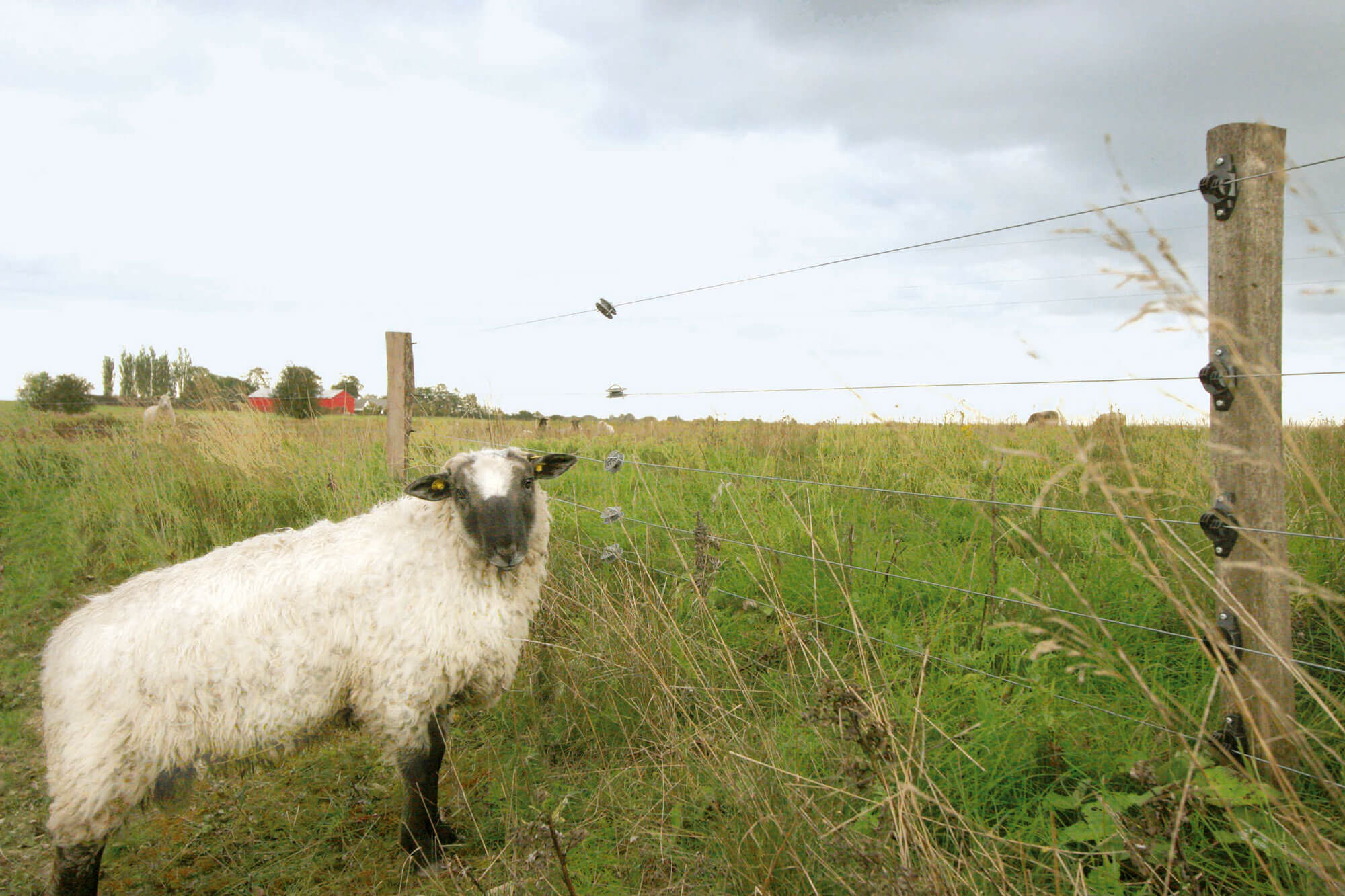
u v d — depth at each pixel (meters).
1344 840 2.22
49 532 7.67
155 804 3.18
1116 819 2.33
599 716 3.90
